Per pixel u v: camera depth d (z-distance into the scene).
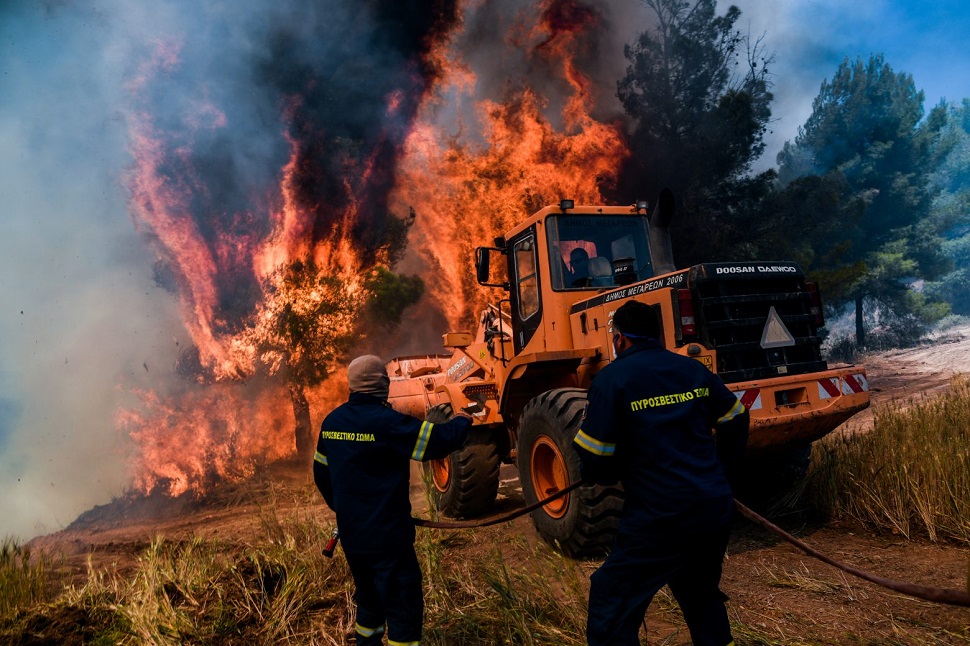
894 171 26.89
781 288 5.02
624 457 2.63
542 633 3.34
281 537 5.24
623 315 2.83
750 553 4.54
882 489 4.93
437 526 3.15
